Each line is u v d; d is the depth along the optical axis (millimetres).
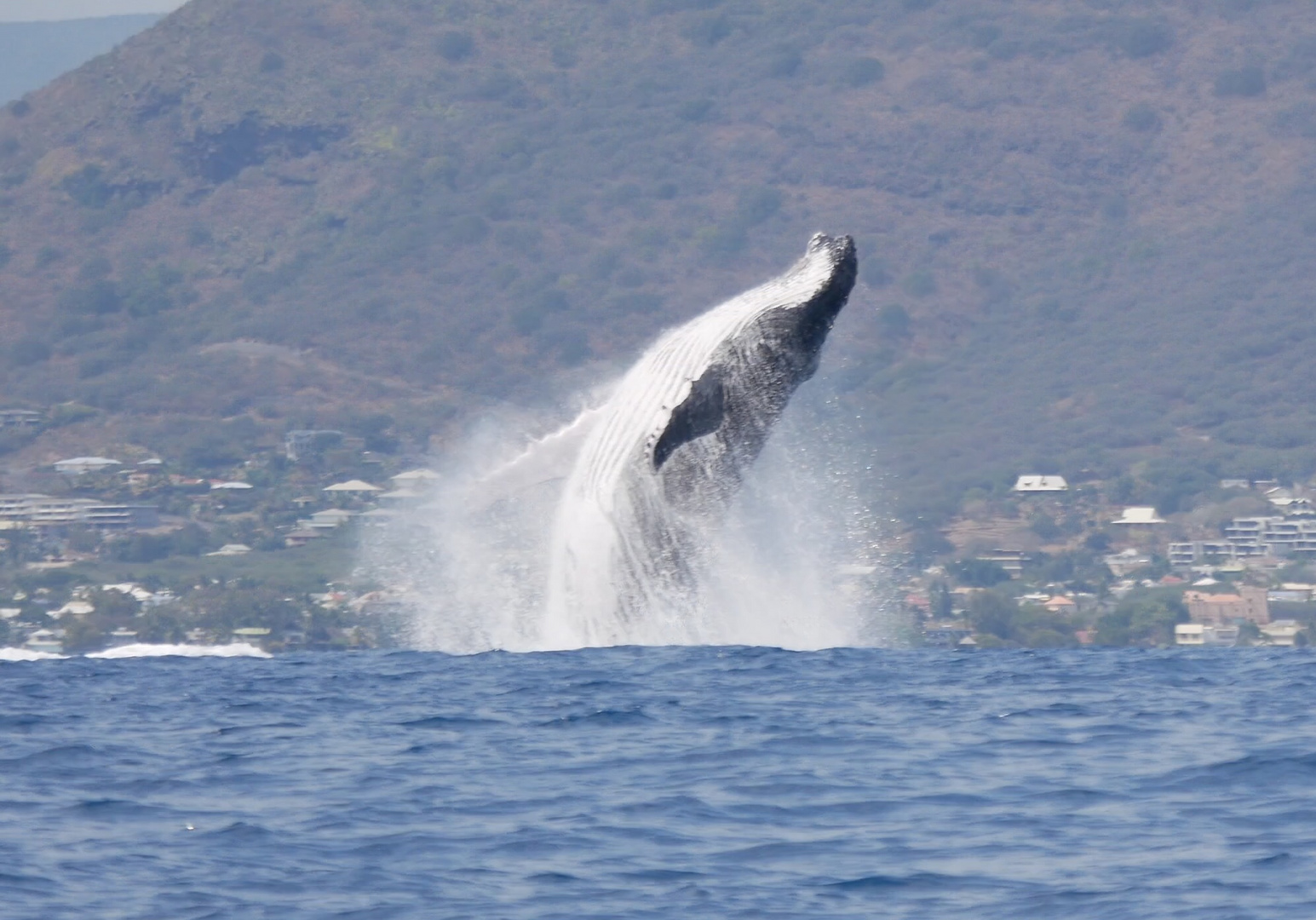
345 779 64062
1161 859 51219
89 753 69938
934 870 50688
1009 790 61625
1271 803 58281
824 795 60969
